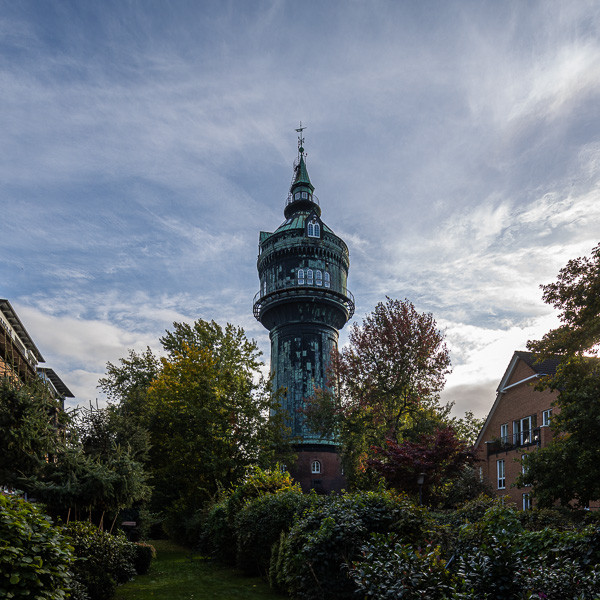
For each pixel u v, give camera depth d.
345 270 61.81
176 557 23.14
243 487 19.58
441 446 26.94
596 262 17.30
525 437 32.53
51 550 6.44
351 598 10.28
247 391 32.84
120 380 48.03
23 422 16.98
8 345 27.59
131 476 18.50
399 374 35.81
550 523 15.61
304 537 11.74
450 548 10.25
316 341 57.03
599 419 16.69
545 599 6.84
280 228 62.16
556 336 18.03
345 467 37.97
